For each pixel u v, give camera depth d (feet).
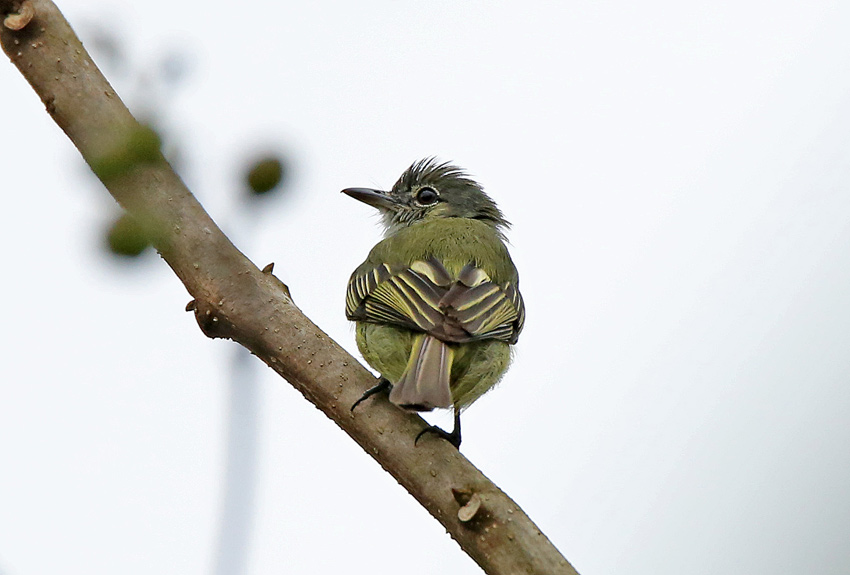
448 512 24.66
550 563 22.95
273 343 27.22
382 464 26.37
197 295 27.09
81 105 25.64
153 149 15.56
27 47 25.93
